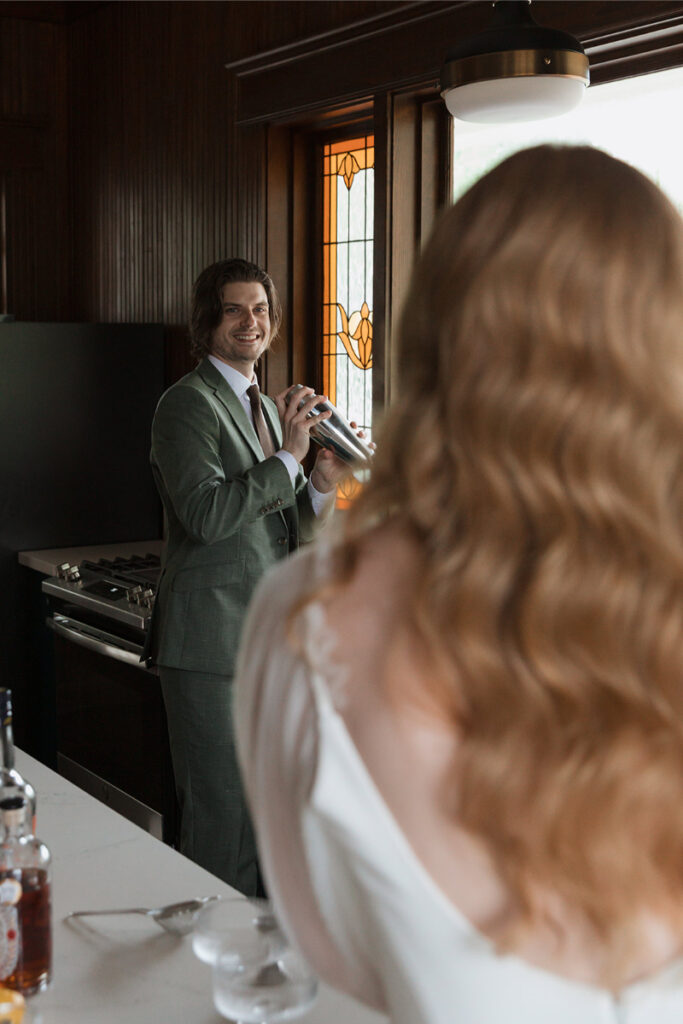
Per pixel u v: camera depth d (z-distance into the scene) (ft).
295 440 8.14
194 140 11.91
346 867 1.74
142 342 12.87
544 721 1.60
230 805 8.52
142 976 3.45
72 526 12.73
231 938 3.02
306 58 9.95
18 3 13.96
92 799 5.03
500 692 1.61
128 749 10.32
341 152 10.43
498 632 1.63
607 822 1.58
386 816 1.70
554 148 1.79
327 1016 3.23
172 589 8.44
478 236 1.72
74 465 12.66
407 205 9.33
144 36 12.71
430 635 1.65
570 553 1.59
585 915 1.65
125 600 10.40
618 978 1.66
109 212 13.82
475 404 1.64
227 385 8.66
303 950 1.95
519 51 5.35
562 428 1.60
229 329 8.69
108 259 13.97
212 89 11.51
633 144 7.63
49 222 14.73
